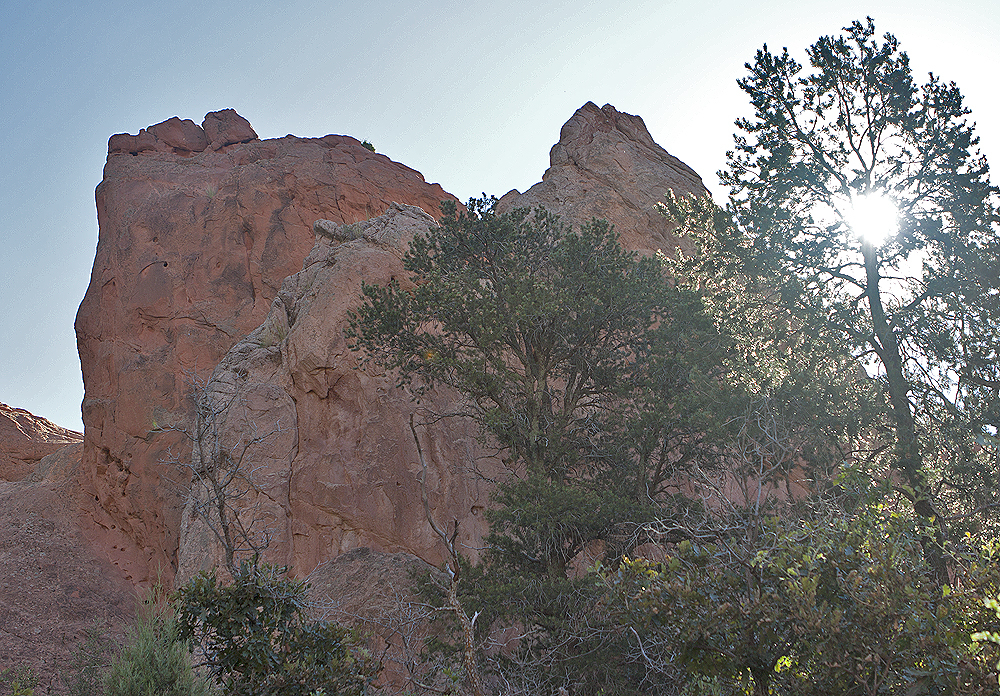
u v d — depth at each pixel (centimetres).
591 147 4434
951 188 2008
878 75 2097
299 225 4284
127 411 3512
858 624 877
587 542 1877
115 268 4044
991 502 1599
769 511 1605
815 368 1886
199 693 1655
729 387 1858
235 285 4016
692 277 2252
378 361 2297
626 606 1100
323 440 2773
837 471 1667
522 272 2175
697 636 935
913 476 1653
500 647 1711
